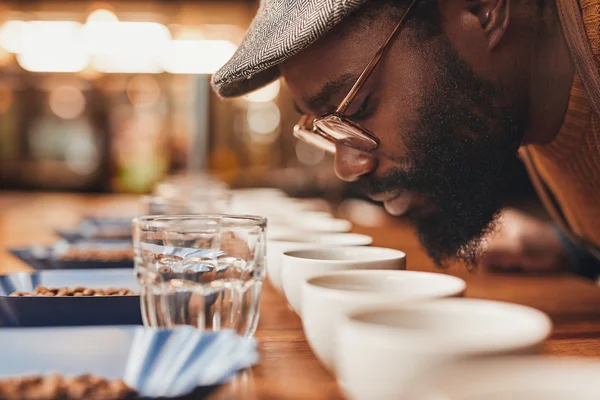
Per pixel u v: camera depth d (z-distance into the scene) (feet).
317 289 1.83
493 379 1.04
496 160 3.31
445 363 1.26
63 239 5.51
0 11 13.51
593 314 3.15
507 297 3.61
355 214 9.11
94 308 2.48
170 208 4.96
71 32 14.02
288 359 2.25
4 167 18.38
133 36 13.85
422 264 4.68
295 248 2.90
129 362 1.80
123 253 4.38
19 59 15.49
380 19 3.04
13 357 1.81
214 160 17.16
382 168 3.22
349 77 3.05
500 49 3.28
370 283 2.15
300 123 3.63
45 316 2.48
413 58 3.08
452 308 1.60
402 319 1.58
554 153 3.84
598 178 3.78
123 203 11.53
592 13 3.12
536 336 1.33
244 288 2.33
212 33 14.02
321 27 2.75
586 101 3.48
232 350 1.82
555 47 3.48
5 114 18.37
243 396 1.84
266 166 17.94
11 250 4.36
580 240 4.66
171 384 1.65
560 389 1.01
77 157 18.29
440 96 3.13
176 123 18.35
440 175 3.18
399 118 3.12
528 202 7.81
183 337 1.86
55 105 18.30
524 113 3.49
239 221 2.33
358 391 1.39
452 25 3.15
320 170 14.73
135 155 17.56
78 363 1.80
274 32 2.89
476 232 3.32
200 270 2.28
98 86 18.28
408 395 1.29
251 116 17.83
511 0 3.37
